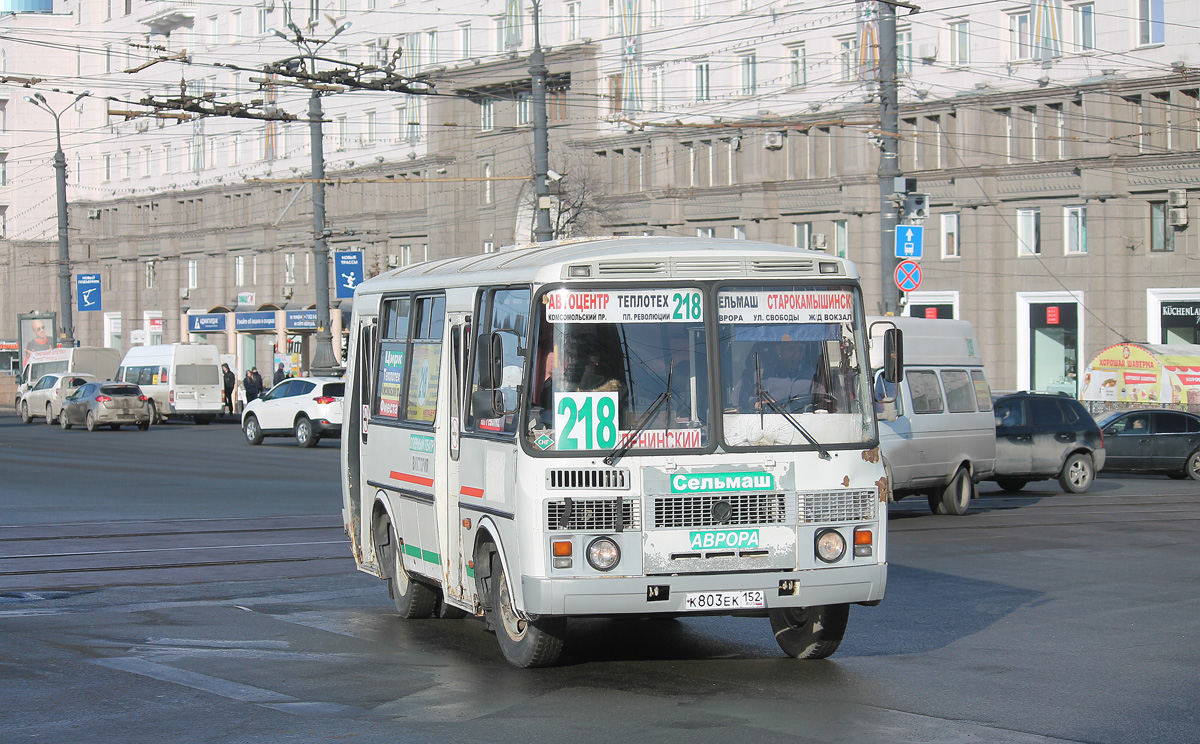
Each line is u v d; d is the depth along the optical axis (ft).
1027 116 125.29
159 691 25.46
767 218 144.05
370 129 191.72
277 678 26.76
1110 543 49.16
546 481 25.08
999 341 128.67
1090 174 120.67
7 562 43.80
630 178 157.69
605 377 25.52
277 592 38.75
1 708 24.04
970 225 129.29
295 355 151.94
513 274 27.17
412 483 32.37
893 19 76.33
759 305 26.37
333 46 193.88
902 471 57.52
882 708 23.88
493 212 172.65
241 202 214.48
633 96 156.25
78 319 253.65
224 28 211.82
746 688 25.62
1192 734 22.04
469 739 21.68
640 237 28.71
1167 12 115.75
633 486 25.22
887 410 27.99
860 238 136.36
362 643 30.91
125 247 238.68
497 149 171.83
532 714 23.48
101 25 242.99
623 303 25.81
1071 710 23.73
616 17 157.89
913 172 132.16
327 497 65.41
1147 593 37.73
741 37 145.38
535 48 93.09
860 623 33.06
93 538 49.70
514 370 26.61
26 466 84.43
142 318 239.09
